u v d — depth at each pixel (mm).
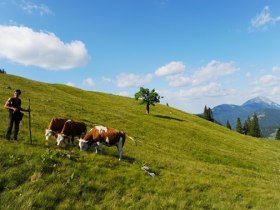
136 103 102500
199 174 26188
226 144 63375
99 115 52656
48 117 37531
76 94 95875
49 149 19094
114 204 15438
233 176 29297
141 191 17844
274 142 103438
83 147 22094
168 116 84625
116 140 22344
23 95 52688
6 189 14219
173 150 43281
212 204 18297
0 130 23141
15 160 16453
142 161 24734
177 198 17984
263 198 21594
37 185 15086
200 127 77500
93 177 17578
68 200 14711
